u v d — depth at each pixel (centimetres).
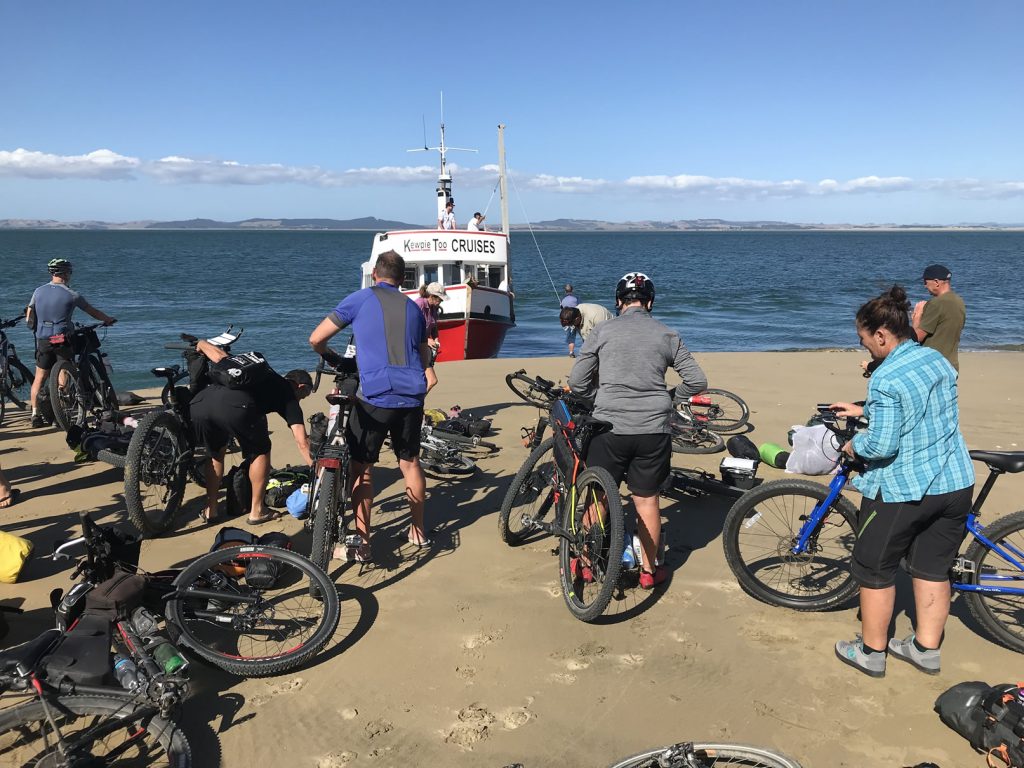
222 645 382
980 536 367
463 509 589
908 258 9894
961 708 309
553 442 481
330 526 424
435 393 1054
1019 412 955
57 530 536
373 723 325
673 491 610
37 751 297
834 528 451
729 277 5638
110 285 4422
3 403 888
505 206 1914
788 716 328
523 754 305
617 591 448
